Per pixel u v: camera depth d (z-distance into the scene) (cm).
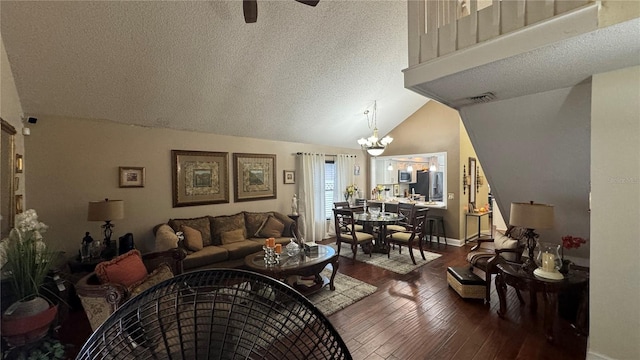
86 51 277
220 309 84
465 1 225
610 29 139
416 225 466
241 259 410
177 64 318
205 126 452
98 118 367
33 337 188
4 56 253
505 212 384
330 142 646
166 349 78
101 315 200
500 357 227
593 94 198
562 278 252
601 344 204
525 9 165
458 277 339
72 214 354
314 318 85
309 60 368
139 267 239
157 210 420
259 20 295
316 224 626
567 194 307
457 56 192
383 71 441
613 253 196
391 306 313
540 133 271
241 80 369
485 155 330
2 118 244
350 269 436
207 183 471
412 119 649
